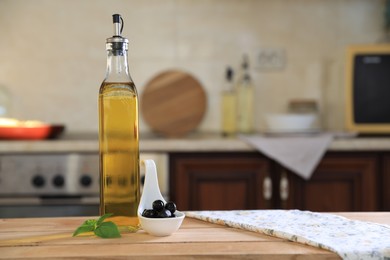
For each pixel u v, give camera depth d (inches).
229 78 109.2
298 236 33.8
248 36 111.0
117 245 33.3
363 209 89.2
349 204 89.4
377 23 111.0
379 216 42.0
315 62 111.0
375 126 95.5
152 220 35.1
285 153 86.9
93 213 88.5
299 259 31.1
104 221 37.7
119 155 38.2
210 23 111.0
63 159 88.2
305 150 87.0
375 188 89.0
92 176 88.2
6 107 110.0
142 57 111.0
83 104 111.0
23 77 110.3
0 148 87.7
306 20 111.0
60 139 95.6
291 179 88.9
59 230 37.9
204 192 88.8
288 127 96.2
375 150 88.9
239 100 106.5
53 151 88.0
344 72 106.1
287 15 111.0
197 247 32.7
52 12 110.3
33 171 88.2
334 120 110.8
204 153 88.7
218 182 88.9
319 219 39.7
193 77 107.8
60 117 111.0
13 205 88.3
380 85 95.1
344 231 35.7
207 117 111.1
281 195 88.8
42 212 88.4
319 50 111.0
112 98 38.1
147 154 87.9
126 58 39.1
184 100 107.6
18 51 110.3
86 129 111.1
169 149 87.7
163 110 107.4
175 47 111.0
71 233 36.9
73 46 110.7
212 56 111.0
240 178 89.0
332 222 38.7
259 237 35.2
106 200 38.3
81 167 88.2
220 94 110.9
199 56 111.0
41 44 110.3
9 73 110.3
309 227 36.9
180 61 111.0
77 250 32.2
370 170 89.0
